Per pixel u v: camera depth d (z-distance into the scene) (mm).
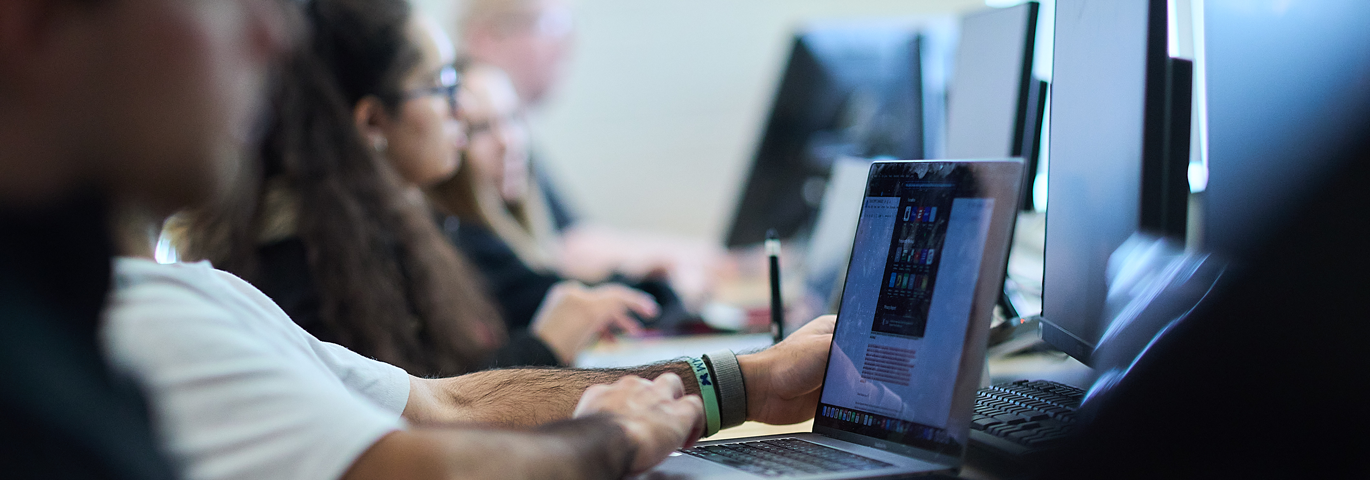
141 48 546
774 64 4926
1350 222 708
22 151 509
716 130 4988
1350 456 693
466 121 2055
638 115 4973
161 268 664
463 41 4258
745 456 905
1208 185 853
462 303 1719
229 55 604
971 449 829
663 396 881
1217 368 724
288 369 646
